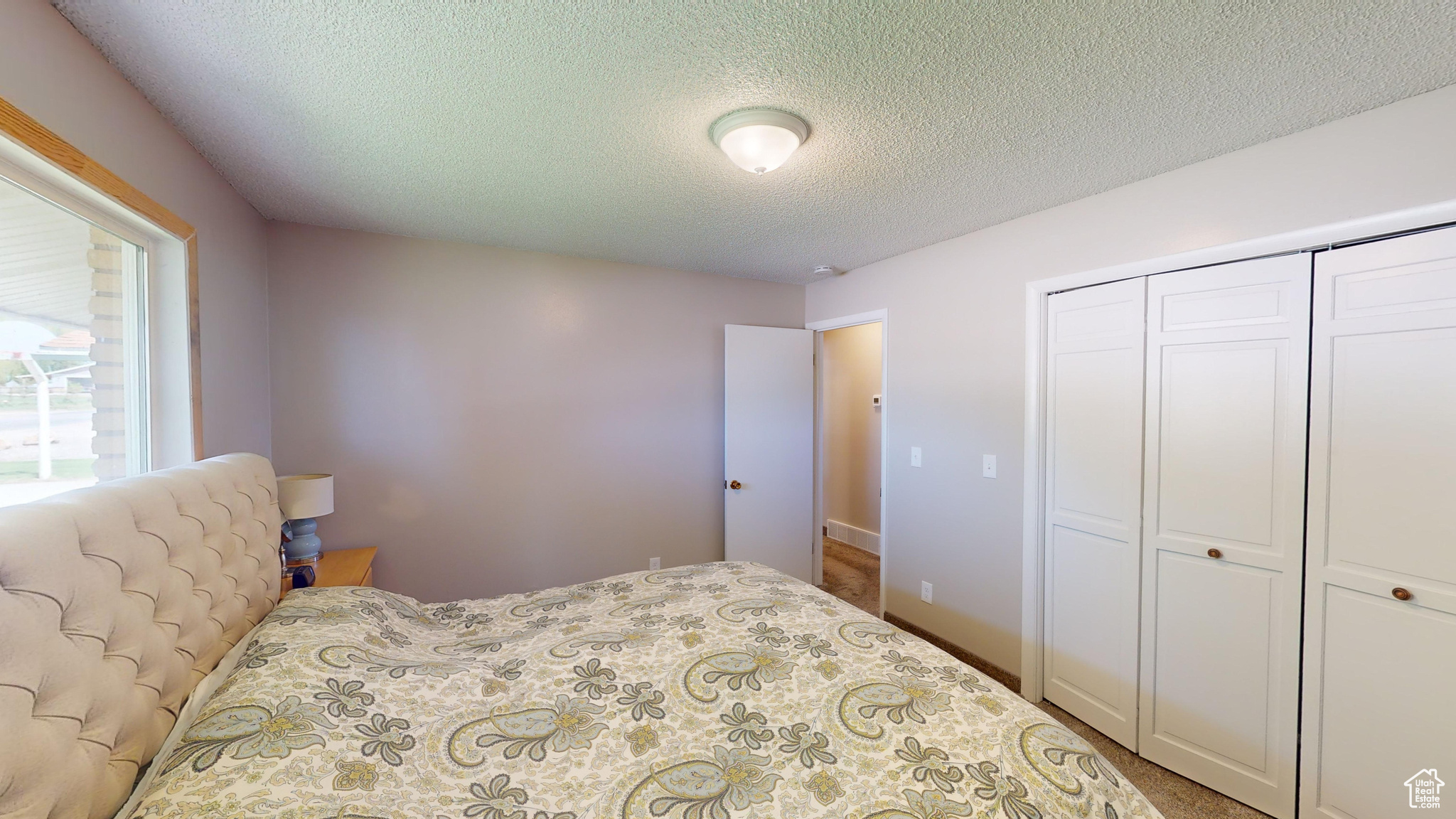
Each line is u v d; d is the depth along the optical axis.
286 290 2.51
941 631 2.94
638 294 3.40
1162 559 2.02
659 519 3.50
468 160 1.86
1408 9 1.11
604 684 1.27
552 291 3.13
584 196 2.20
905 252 3.11
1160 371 2.02
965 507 2.78
